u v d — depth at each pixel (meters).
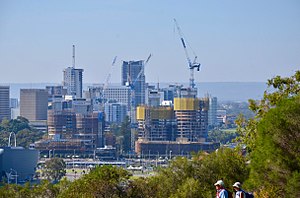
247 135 180.75
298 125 123.06
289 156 123.56
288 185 120.94
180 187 180.88
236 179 180.12
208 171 185.25
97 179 187.88
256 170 129.50
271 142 124.94
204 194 177.25
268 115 127.06
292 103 126.00
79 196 181.75
